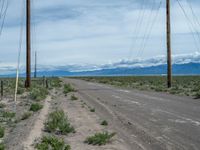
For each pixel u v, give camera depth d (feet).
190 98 92.17
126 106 73.26
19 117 51.80
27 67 114.93
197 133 40.83
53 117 46.06
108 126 46.75
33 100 79.92
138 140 37.40
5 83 165.89
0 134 36.68
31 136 35.47
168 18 137.69
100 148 33.17
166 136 39.27
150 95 104.88
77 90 129.18
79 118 53.62
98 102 82.23
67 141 36.14
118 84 193.67
